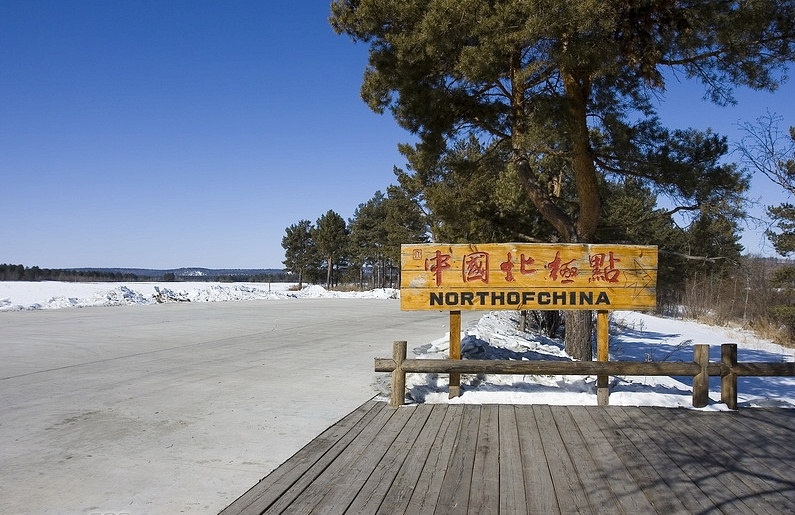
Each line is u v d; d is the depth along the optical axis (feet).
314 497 13.33
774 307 76.18
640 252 22.66
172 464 15.60
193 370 29.78
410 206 110.42
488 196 38.19
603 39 22.77
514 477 14.49
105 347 37.99
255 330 49.90
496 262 22.89
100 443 17.43
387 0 26.37
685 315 105.91
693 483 14.12
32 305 70.95
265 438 17.97
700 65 27.12
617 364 21.48
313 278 207.82
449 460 15.76
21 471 15.03
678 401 22.34
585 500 13.10
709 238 35.53
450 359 22.30
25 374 28.37
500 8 23.18
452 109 30.45
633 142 29.45
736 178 28.89
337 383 26.58
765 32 24.95
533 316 55.62
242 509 12.69
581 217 29.09
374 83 30.07
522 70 25.18
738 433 18.28
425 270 23.06
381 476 14.62
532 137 26.32
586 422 19.45
